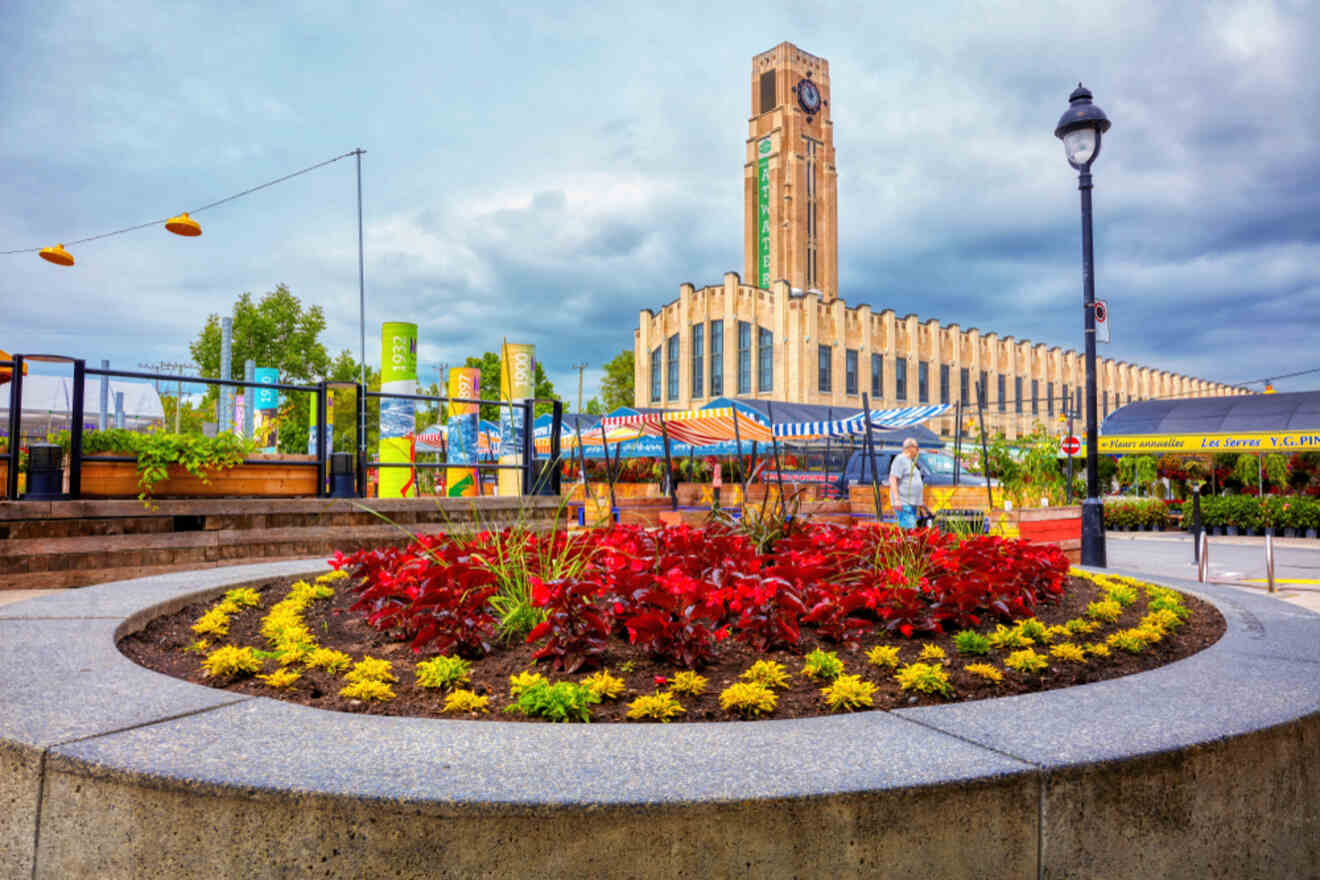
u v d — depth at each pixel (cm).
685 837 186
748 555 463
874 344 5584
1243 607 515
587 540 489
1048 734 241
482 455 1560
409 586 407
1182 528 2317
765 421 1401
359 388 924
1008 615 427
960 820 202
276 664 339
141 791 201
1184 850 231
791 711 289
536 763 212
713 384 5550
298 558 848
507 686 315
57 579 732
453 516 955
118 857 203
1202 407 2498
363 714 265
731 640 391
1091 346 1131
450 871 184
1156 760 226
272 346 3391
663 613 348
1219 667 332
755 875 188
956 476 1332
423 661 352
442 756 216
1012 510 1158
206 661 341
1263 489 2592
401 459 1311
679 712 276
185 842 196
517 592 415
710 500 1362
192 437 820
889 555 518
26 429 2392
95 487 786
